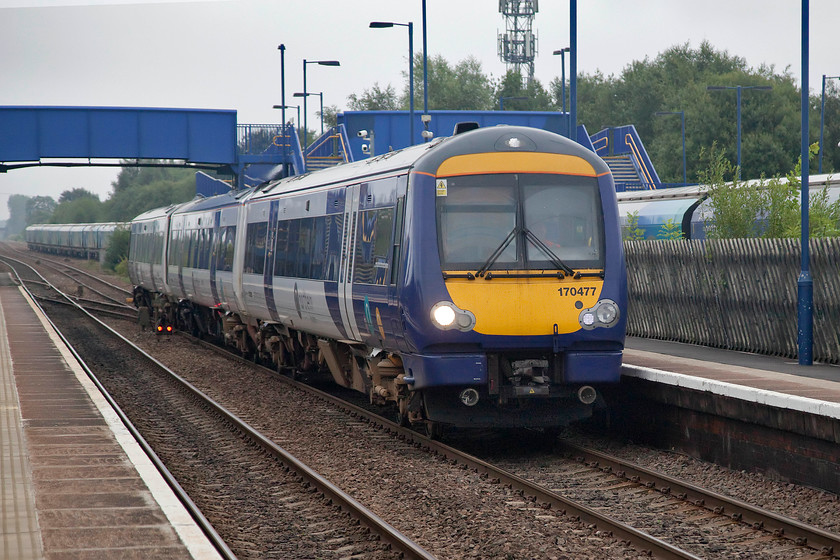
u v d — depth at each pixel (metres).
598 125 193.38
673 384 24.75
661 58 196.62
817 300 31.45
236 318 48.59
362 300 27.61
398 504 20.06
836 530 17.83
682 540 17.20
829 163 138.62
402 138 100.62
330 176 32.53
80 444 23.33
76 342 59.19
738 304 35.38
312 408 33.31
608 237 24.83
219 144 93.12
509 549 16.45
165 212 66.69
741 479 21.88
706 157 141.38
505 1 193.00
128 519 16.52
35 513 16.91
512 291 24.06
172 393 38.25
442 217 24.19
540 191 24.67
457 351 24.12
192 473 23.94
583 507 18.52
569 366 24.58
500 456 25.20
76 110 90.06
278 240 37.69
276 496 21.34
